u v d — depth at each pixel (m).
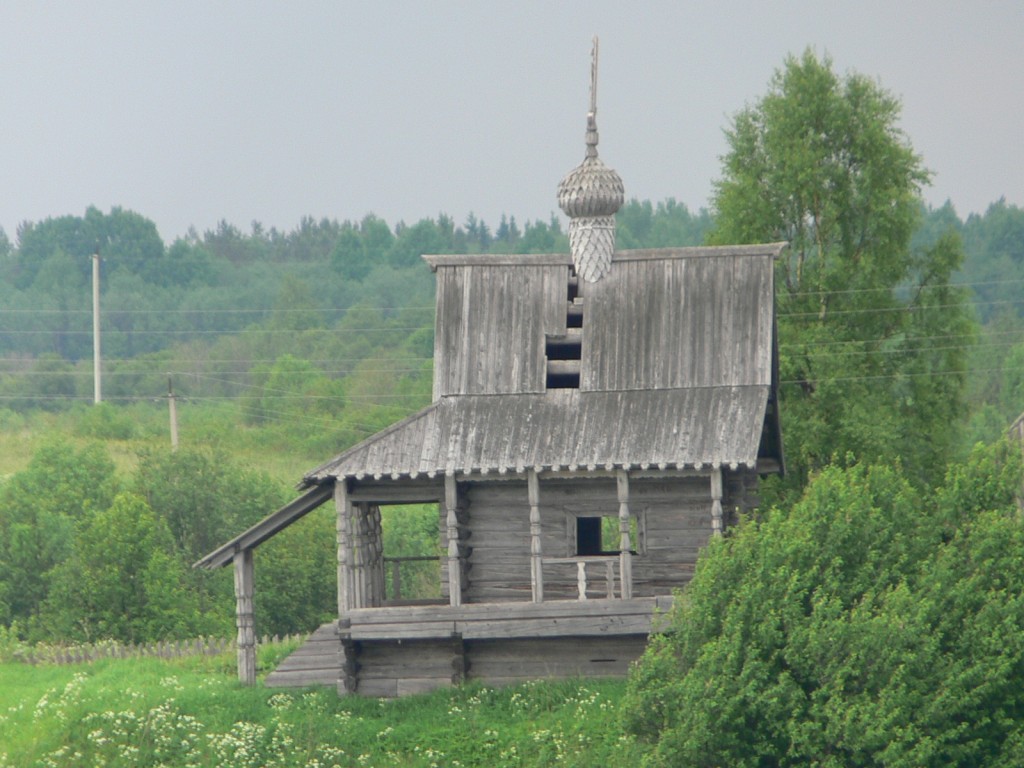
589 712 121.25
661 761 105.81
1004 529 114.12
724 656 107.19
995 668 106.31
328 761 118.62
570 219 142.25
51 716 129.38
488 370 137.25
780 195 192.75
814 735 105.31
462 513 136.00
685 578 133.50
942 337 191.38
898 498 119.44
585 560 130.25
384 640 130.50
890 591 110.31
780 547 112.81
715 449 127.50
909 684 105.81
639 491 134.75
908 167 192.88
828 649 106.94
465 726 122.81
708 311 137.25
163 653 167.25
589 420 132.38
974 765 107.00
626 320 138.00
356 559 135.50
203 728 124.56
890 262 191.50
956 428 192.25
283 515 136.00
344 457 131.38
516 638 129.75
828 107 193.25
